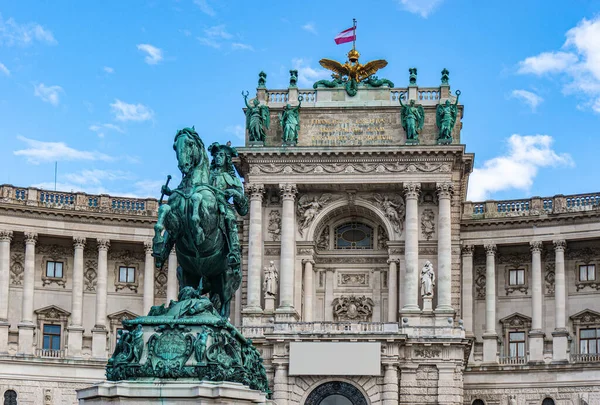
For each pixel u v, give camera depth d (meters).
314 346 89.88
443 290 95.44
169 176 32.66
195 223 31.16
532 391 99.88
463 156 99.00
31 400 97.06
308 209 99.81
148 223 104.00
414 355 91.44
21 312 100.81
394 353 89.62
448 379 90.56
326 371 89.31
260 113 99.75
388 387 89.06
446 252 96.06
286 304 95.88
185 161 32.44
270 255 98.88
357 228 102.31
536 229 102.44
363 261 101.31
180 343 29.25
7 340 98.62
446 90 100.38
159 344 29.25
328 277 101.62
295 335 90.25
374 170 97.88
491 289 103.19
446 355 91.25
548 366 99.31
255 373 31.38
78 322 101.44
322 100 101.38
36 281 102.25
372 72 102.94
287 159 98.50
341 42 102.88
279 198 99.94
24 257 101.75
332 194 100.06
